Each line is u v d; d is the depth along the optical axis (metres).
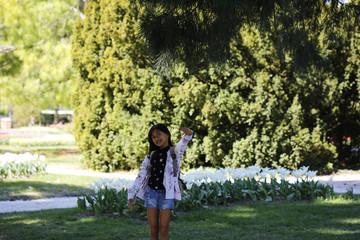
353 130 14.26
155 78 12.66
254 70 12.13
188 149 12.90
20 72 21.77
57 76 19.25
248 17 5.04
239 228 5.77
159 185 4.21
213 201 7.30
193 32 5.12
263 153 12.09
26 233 5.55
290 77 12.24
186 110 12.60
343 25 5.79
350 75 12.83
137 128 13.11
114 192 7.07
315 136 12.34
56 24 20.59
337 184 10.25
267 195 7.73
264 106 11.98
